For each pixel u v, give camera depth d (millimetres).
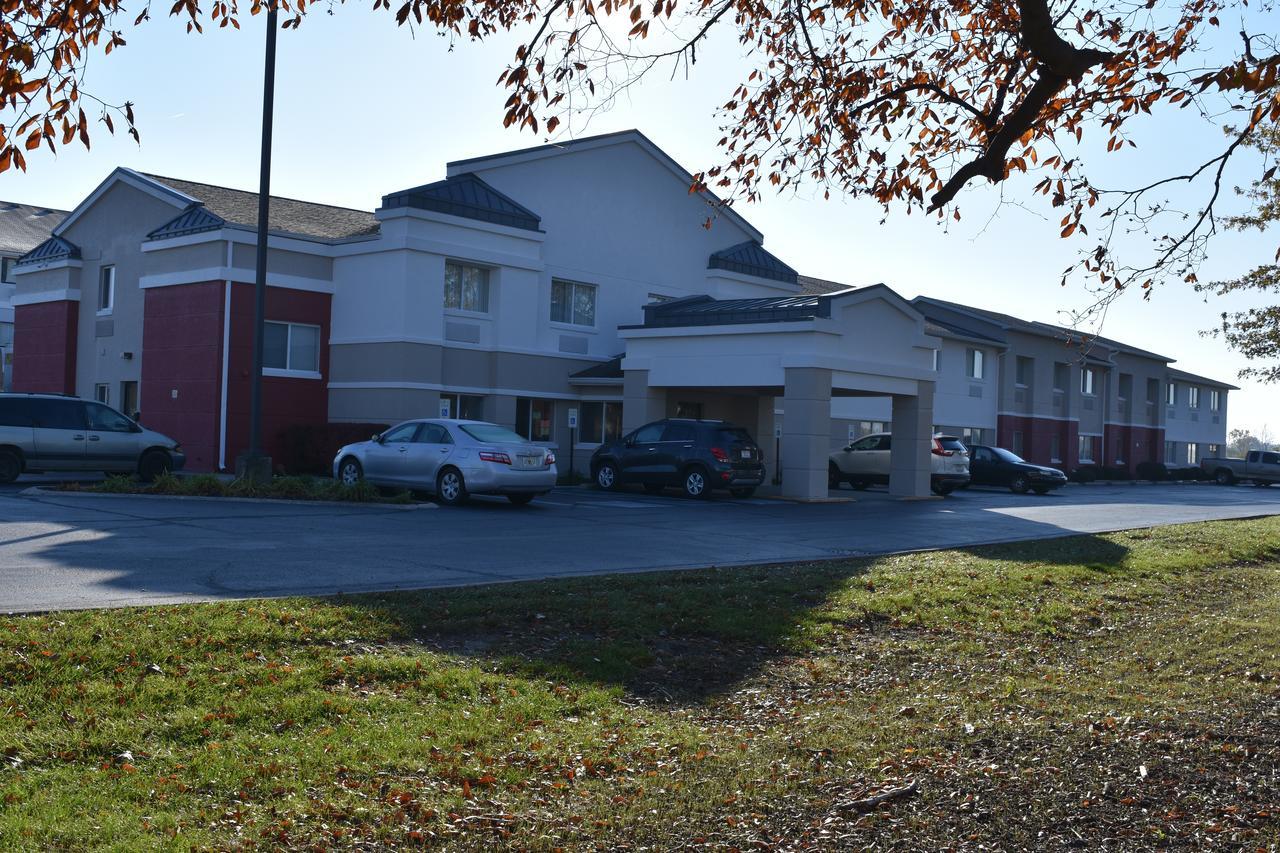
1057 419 52594
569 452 32031
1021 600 12453
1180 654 9992
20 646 7488
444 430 21406
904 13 10000
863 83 9727
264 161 21125
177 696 6824
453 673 7828
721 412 33719
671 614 10305
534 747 6547
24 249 47500
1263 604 13227
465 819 5422
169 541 13852
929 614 11320
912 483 29281
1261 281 18672
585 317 33188
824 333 25875
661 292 35500
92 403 24203
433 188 28328
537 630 9406
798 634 10086
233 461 27547
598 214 33312
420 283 28109
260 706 6781
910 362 29078
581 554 14562
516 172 30828
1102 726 7270
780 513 22344
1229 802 5832
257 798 5523
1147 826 5504
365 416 28500
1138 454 60719
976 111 9242
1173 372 64062
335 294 29312
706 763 6461
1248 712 7672
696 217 36688
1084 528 22016
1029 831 5453
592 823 5465
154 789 5508
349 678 7562
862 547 16875
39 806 5195
